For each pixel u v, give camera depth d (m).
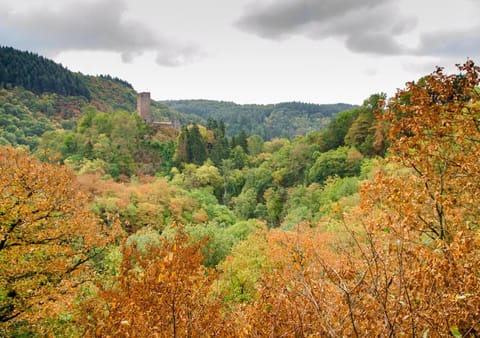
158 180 60.75
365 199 5.88
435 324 3.62
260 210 56.34
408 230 5.01
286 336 4.50
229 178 74.19
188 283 4.89
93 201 40.88
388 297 4.02
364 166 42.00
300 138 83.88
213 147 91.69
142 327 4.70
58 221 11.84
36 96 138.88
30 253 11.33
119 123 82.56
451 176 6.00
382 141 48.25
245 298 15.97
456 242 4.36
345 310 4.20
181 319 4.65
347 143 57.34
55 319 10.68
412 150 6.40
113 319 5.50
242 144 98.38
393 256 4.37
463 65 5.78
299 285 4.49
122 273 5.80
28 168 11.27
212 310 5.34
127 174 71.38
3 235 10.04
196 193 57.16
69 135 75.81
